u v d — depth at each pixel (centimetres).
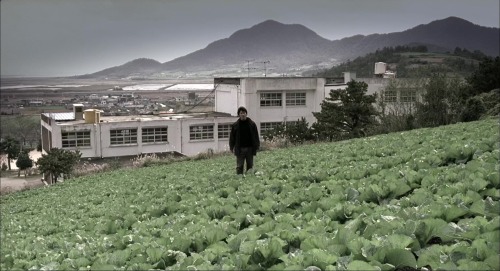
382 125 4388
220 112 8025
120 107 17625
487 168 866
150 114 8138
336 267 474
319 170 1264
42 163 5372
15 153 13988
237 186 1364
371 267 443
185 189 1606
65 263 687
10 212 2347
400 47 18488
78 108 7425
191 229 758
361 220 629
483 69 5806
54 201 2445
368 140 2394
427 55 16075
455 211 616
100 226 1084
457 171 930
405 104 5069
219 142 7031
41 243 1046
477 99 4153
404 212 636
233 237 638
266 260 541
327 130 4859
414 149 1490
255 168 1803
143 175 2933
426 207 646
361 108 4819
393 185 834
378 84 7506
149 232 850
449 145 1294
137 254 646
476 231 526
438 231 553
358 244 512
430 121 4216
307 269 473
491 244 470
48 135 7150
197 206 1096
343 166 1331
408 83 5038
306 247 552
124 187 2320
